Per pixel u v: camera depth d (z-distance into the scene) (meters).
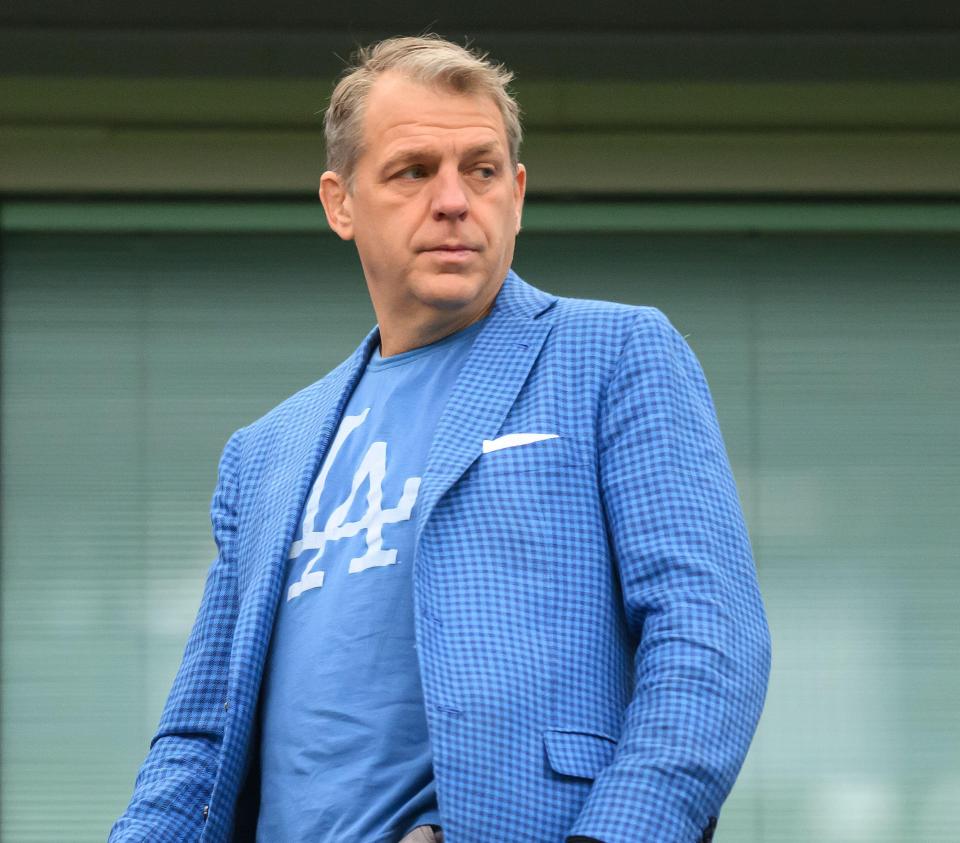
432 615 5.97
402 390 6.73
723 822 17.73
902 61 16.81
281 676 6.49
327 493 6.68
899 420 18.23
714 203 18.25
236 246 18.47
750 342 18.30
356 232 6.81
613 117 18.05
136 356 18.38
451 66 6.61
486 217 6.59
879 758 17.83
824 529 18.14
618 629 6.07
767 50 16.80
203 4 16.69
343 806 6.12
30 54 16.69
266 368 18.36
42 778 17.94
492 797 5.73
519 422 6.27
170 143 18.23
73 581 18.19
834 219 18.20
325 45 16.69
